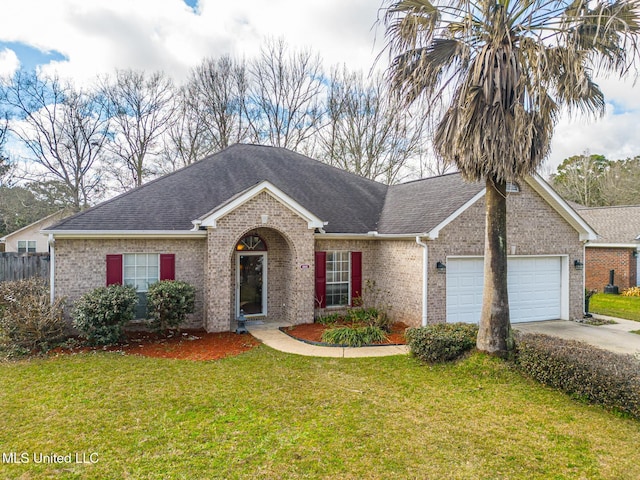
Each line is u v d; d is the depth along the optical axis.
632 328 13.13
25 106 25.92
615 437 5.61
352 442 5.37
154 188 13.45
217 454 5.03
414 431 5.72
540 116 7.19
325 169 18.08
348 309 13.97
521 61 7.18
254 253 13.60
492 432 5.72
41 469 4.66
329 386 7.52
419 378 8.00
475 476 4.62
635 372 6.45
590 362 6.89
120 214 11.80
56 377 7.79
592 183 44.34
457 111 7.81
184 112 29.36
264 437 5.48
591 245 23.36
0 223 29.62
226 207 11.52
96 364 8.62
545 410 6.50
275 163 16.89
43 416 6.08
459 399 6.93
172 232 11.45
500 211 8.44
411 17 7.67
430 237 11.81
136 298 10.49
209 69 29.30
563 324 13.68
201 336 11.20
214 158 16.06
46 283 13.44
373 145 29.06
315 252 13.59
